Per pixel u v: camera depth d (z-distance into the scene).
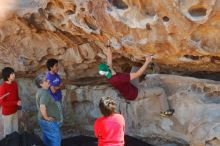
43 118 6.56
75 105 7.83
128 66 7.21
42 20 6.69
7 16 6.70
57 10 6.38
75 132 7.76
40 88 6.62
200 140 6.34
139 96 6.55
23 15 6.63
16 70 7.67
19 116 7.59
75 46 7.13
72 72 7.62
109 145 5.48
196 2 5.37
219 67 6.43
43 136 6.67
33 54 7.39
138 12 5.80
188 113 6.62
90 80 7.69
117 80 6.23
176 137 6.84
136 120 7.20
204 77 6.86
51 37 7.07
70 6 6.17
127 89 6.44
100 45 6.84
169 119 6.87
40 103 6.40
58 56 7.39
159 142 7.07
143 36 6.02
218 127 6.20
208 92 6.56
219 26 5.56
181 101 6.68
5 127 6.99
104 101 5.54
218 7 5.32
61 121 6.73
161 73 7.00
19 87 7.93
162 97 6.70
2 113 6.99
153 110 6.98
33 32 7.02
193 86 6.68
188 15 5.51
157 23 5.77
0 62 7.71
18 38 7.21
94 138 7.41
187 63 6.41
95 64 7.38
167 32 5.82
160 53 6.24
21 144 6.64
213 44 5.80
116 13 5.92
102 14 6.02
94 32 6.39
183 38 5.80
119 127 5.53
